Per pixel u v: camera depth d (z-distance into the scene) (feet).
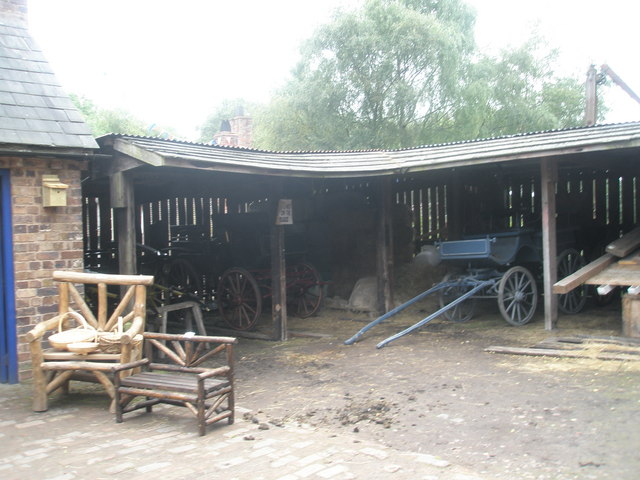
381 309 35.96
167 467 12.85
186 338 16.96
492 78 73.92
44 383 17.47
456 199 38.50
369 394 19.15
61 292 18.88
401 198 42.78
